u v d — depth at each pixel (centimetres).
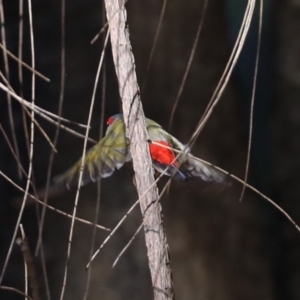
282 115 995
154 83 807
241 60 1058
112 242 751
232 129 863
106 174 439
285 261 924
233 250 830
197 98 828
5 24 752
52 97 755
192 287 796
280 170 975
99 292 746
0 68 747
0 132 738
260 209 886
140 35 810
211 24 857
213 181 455
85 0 777
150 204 363
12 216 738
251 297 837
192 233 800
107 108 758
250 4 355
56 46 765
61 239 742
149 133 479
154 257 363
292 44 1004
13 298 740
